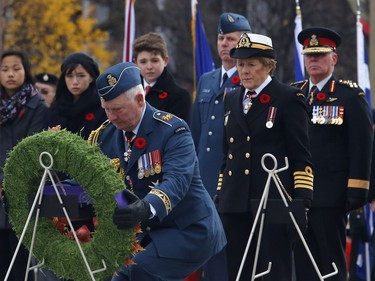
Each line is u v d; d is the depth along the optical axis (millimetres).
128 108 16484
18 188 16234
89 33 67062
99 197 15508
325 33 23578
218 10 74750
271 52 20312
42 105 24781
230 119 20734
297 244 22844
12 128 24500
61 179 18906
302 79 29875
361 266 28609
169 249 16703
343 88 23469
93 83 23641
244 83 20328
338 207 23047
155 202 15891
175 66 75625
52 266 16266
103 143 17391
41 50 65750
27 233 16297
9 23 65875
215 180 24344
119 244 15555
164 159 16688
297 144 19953
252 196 20203
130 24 30969
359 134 23047
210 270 22219
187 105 24453
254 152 20266
